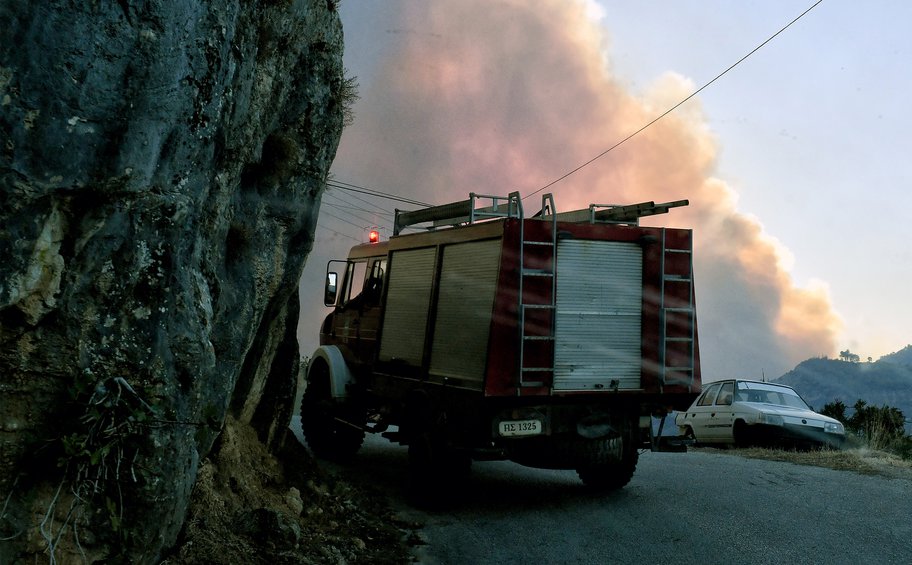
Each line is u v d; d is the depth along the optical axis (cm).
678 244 802
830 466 1061
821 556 577
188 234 361
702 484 902
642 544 621
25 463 289
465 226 793
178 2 330
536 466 760
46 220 288
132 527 319
